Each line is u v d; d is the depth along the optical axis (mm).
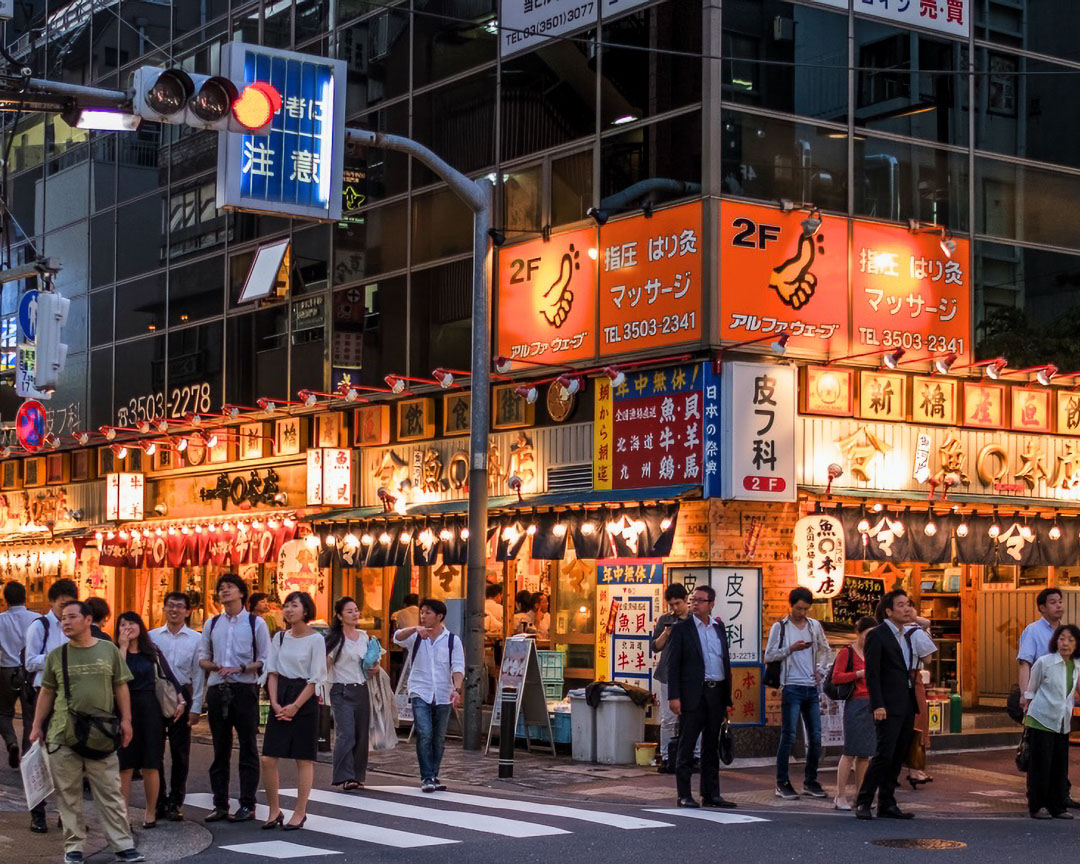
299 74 13703
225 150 13312
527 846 11359
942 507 18578
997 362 18875
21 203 33719
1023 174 20625
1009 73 20672
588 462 19500
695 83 18344
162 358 28906
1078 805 14211
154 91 11898
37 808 12344
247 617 13125
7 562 33656
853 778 16453
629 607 18438
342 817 13070
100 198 31047
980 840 11773
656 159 18812
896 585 20203
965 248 19953
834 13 19172
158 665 12422
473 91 22078
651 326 18578
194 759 18078
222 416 26391
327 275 24797
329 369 24562
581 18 20172
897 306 19234
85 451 31047
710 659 14102
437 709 15164
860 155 19203
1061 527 19656
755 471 17484
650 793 15055
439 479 22281
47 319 18703
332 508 23844
